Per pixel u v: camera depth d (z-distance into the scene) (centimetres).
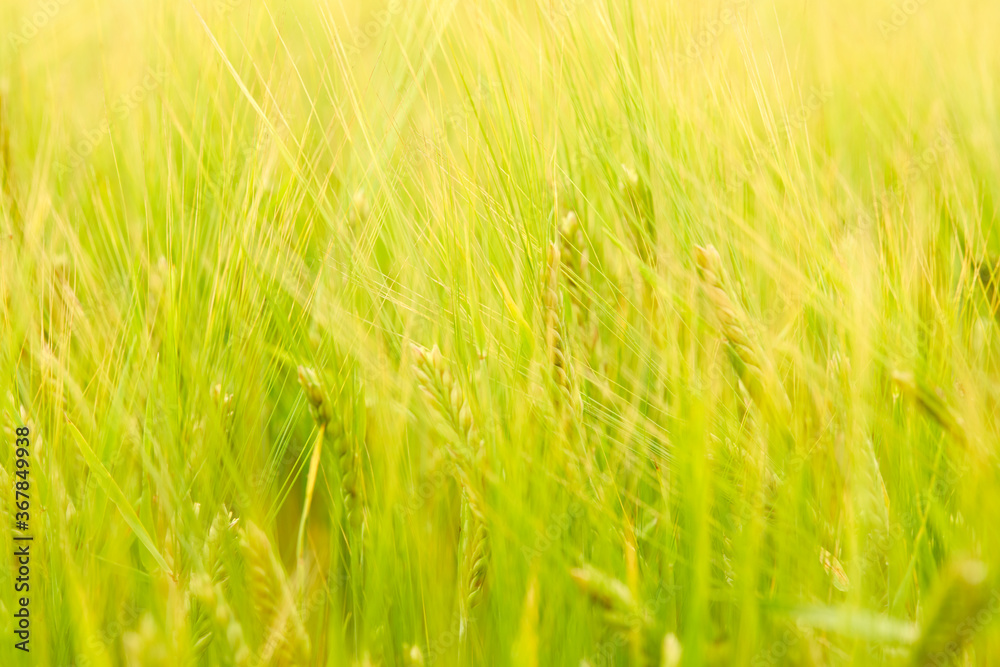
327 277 113
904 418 110
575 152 119
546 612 105
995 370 111
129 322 111
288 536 114
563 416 107
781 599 103
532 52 119
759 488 104
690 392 108
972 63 137
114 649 105
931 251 115
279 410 117
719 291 106
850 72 139
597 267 116
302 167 116
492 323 111
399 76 123
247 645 103
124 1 137
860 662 101
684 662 99
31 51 136
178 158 119
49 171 119
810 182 116
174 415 108
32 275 113
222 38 121
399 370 110
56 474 106
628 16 118
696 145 116
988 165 126
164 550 105
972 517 105
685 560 105
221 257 111
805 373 109
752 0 123
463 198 112
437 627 106
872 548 105
